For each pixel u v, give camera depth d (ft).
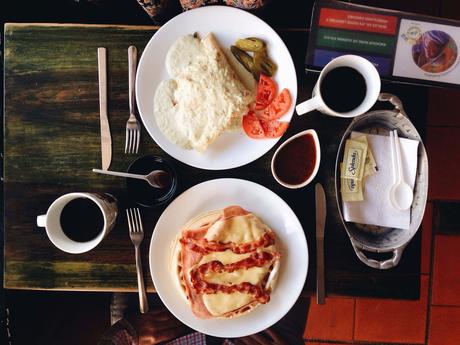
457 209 3.53
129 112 2.43
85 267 2.43
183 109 2.30
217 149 2.35
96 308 3.13
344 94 2.21
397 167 2.34
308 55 2.32
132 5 2.94
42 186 2.43
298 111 2.23
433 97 3.46
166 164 2.40
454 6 3.31
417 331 3.60
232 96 2.28
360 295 2.42
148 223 2.42
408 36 2.30
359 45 2.31
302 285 2.32
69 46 2.41
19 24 2.41
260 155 2.32
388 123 2.36
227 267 2.27
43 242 2.44
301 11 2.87
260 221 2.31
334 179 2.41
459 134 3.48
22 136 2.43
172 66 2.33
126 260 2.42
